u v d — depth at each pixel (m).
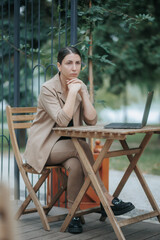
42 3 6.98
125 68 9.09
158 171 6.63
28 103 9.55
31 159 2.68
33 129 2.77
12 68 9.15
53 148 2.63
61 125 2.55
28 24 7.75
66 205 3.41
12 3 7.87
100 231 2.65
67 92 2.80
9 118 2.84
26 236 2.49
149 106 2.47
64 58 2.69
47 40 8.09
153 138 14.70
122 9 4.26
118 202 2.44
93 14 3.94
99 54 4.36
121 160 8.36
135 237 2.51
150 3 6.91
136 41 8.76
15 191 3.70
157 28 8.50
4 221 0.45
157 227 2.79
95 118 2.84
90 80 4.08
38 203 2.70
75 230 2.58
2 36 3.80
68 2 4.01
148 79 9.75
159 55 8.84
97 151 3.46
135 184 5.16
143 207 3.81
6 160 7.69
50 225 2.80
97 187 2.35
